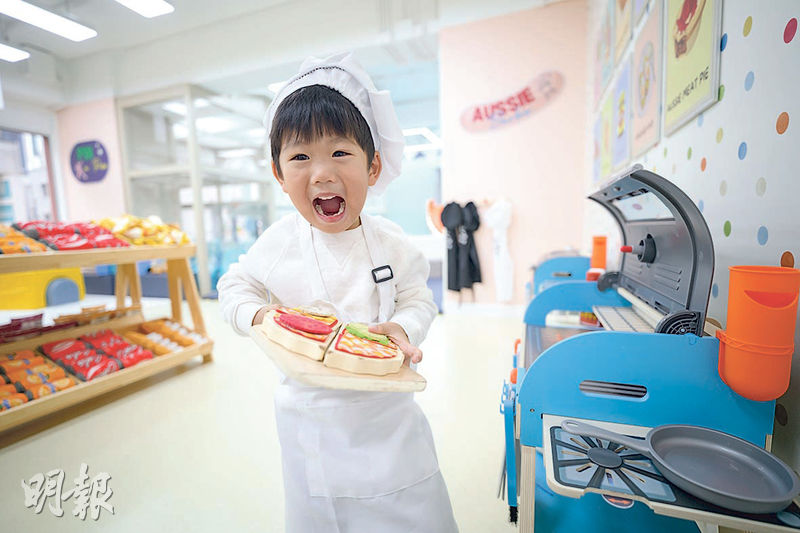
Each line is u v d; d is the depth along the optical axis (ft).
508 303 10.70
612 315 3.37
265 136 2.25
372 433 2.01
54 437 4.98
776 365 1.67
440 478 2.22
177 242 7.52
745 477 1.64
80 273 14.89
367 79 2.01
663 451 1.77
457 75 10.53
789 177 2.00
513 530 3.31
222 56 13.15
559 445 1.94
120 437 4.97
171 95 14.56
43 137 16.63
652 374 2.00
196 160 14.71
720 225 2.72
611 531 2.70
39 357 5.90
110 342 6.75
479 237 10.77
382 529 1.99
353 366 1.56
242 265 2.33
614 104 6.22
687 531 2.57
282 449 2.14
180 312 8.31
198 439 4.90
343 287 2.12
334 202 1.94
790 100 1.98
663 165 3.92
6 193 18.11
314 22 11.82
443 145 10.86
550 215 10.14
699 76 3.01
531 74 9.91
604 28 7.14
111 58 14.69
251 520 3.56
